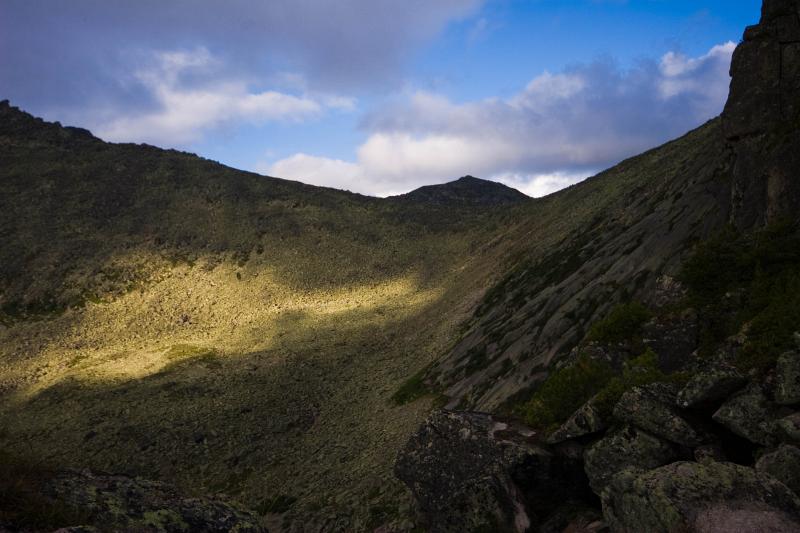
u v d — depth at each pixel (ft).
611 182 253.65
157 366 226.79
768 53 72.64
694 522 28.19
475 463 50.49
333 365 219.41
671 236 101.30
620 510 33.76
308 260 391.45
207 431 159.22
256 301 325.01
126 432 159.12
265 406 177.88
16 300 304.91
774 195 65.00
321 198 545.44
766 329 42.91
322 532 87.66
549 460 47.19
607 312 98.73
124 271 345.10
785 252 56.90
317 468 125.90
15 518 24.68
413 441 58.54
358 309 304.30
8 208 413.18
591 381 56.08
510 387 103.91
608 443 42.93
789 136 66.54
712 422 39.83
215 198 492.54
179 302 319.06
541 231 265.13
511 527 43.96
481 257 333.42
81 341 259.39
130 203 458.91
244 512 34.09
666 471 32.19
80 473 31.81
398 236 447.42
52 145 562.66
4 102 624.18
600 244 149.48
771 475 30.07
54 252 359.46
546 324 116.78
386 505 85.56
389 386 175.22
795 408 34.42
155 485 33.01
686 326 59.72
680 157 179.52
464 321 205.67
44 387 204.23
